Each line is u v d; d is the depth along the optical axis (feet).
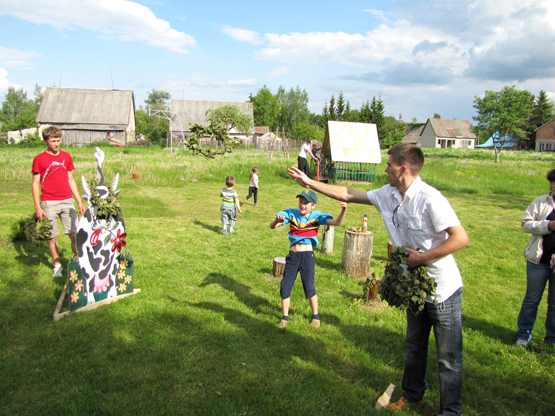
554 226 12.76
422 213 8.72
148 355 11.68
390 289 9.19
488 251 26.86
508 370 12.29
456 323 9.01
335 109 180.14
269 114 334.65
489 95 111.34
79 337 12.42
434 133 253.65
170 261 20.97
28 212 30.19
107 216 15.12
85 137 165.37
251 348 12.50
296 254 14.42
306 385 10.72
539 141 205.67
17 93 315.37
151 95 314.76
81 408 9.21
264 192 51.42
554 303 13.53
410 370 10.03
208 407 9.53
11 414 8.93
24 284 16.53
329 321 15.02
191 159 79.66
